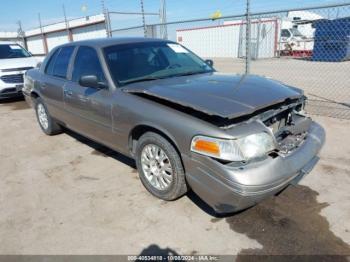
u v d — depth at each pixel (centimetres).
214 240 269
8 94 870
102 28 2367
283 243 261
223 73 398
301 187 343
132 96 334
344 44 1700
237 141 248
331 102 727
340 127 530
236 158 246
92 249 266
